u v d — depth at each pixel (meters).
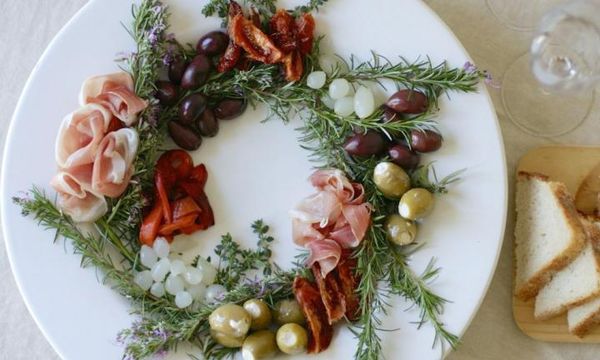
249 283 0.53
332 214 0.52
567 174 0.57
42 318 0.53
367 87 0.54
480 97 0.52
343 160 0.53
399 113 0.53
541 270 0.55
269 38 0.52
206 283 0.55
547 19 0.54
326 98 0.54
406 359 0.52
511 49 0.59
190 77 0.53
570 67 0.54
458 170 0.53
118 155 0.52
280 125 0.55
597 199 0.57
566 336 0.56
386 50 0.54
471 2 0.59
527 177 0.56
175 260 0.54
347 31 0.54
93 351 0.53
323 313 0.53
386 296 0.52
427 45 0.53
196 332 0.53
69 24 0.54
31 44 0.61
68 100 0.54
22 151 0.54
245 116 0.56
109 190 0.52
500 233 0.52
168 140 0.55
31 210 0.52
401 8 0.53
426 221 0.53
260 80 0.53
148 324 0.51
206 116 0.54
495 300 0.57
